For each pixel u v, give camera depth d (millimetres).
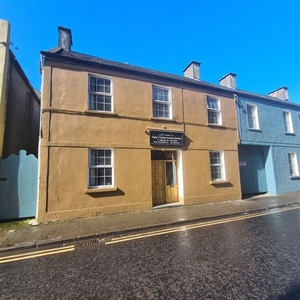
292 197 12078
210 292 3037
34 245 5082
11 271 3846
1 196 7344
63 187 7594
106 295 3041
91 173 8281
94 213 7895
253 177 13547
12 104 9242
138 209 8688
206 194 10531
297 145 15219
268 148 13922
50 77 8062
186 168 10219
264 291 3035
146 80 9898
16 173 7609
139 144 9211
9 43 8414
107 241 5430
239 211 8500
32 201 7633
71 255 4535
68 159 7824
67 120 8055
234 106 12562
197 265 3902
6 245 5027
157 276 3535
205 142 11023
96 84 8977
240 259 4121
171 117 10289
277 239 5242
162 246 4945
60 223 6961
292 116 15578
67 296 3045
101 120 8633
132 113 9297
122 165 8727
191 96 11047
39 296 3062
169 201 10102
